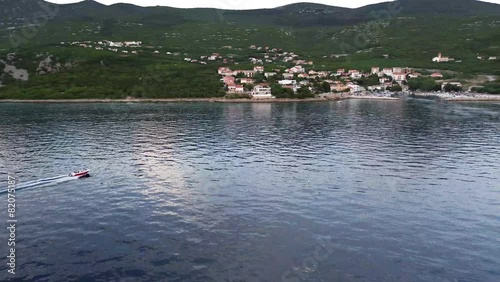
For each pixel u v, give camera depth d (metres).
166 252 41.97
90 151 86.81
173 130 115.44
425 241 44.94
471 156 83.81
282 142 98.69
